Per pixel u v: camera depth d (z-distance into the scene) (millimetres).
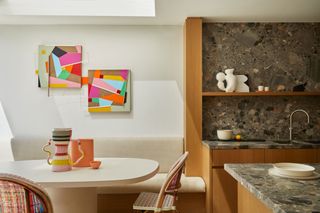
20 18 3412
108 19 3463
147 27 3697
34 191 1364
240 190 1597
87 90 3654
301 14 3318
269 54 3621
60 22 3578
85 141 2191
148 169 2078
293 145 2951
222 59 3609
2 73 3615
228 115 3596
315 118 3615
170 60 3684
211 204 2957
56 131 2000
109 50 3682
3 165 2244
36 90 3633
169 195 2465
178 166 1978
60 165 1989
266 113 3609
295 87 3615
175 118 3674
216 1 2898
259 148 2957
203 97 3590
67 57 3639
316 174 1425
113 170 2039
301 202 1003
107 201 3088
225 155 2959
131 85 3660
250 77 3619
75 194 2092
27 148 3471
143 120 3678
